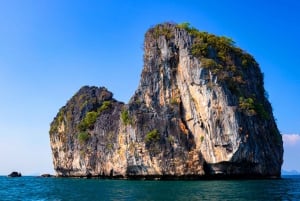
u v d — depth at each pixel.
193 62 110.00
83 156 144.88
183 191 65.94
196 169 105.75
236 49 117.62
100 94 163.38
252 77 116.69
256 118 104.88
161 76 119.06
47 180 135.88
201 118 107.81
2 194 73.06
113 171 127.38
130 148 117.06
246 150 99.69
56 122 172.12
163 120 113.25
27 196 68.00
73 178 146.88
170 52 117.88
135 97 122.50
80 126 151.88
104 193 67.88
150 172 112.44
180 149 108.69
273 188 69.81
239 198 53.75
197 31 117.75
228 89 104.94
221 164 102.69
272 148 107.38
